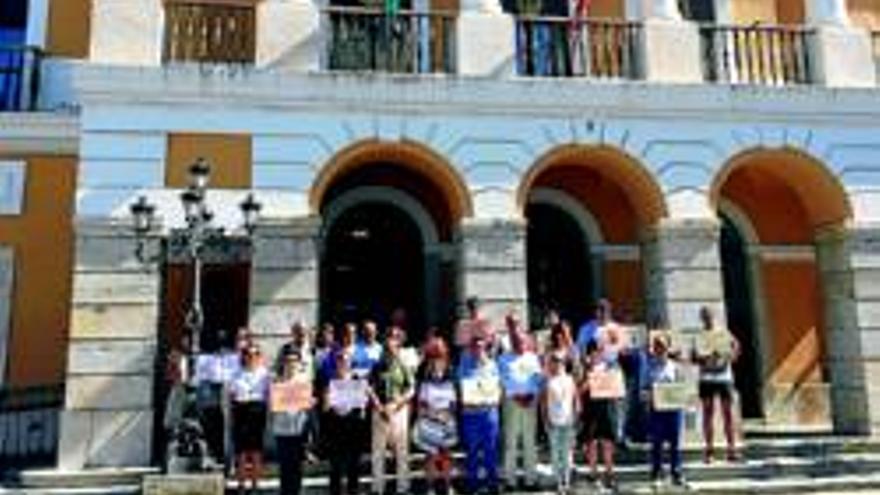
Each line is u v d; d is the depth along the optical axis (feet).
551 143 43.09
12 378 45.37
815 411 50.98
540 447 38.68
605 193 50.88
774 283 52.16
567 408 34.40
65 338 45.88
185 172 39.86
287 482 31.86
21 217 46.65
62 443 36.99
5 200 46.68
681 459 38.14
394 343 34.71
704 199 43.93
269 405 32.83
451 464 34.63
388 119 41.86
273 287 39.42
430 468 33.81
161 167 39.60
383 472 33.86
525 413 34.99
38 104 48.32
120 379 37.76
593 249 50.29
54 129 46.93
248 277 42.68
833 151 45.75
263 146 40.60
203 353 41.55
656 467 35.19
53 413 44.57
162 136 39.86
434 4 49.39
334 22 43.45
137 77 39.86
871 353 44.32
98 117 39.55
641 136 43.96
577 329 49.78
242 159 40.34
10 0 50.37
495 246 41.63
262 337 38.93
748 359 51.52
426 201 48.98
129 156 39.45
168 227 39.19
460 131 42.37
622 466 37.42
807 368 51.47
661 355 35.94
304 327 36.14
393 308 48.32
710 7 52.54
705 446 38.73
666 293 42.70
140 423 37.50
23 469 40.06
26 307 46.01
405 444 34.01
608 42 45.75
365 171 48.19
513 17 44.06
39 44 49.14
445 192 43.98
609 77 44.91
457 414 34.58
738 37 47.32
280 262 39.73
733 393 39.70
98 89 39.60
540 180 50.19
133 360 37.96
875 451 41.19
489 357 34.58
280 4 42.01
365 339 35.58
